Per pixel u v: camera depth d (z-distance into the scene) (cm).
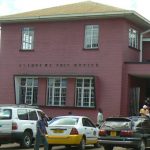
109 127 1844
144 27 3269
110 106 2933
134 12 2905
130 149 2019
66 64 3102
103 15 2964
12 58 3297
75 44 3086
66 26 3127
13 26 3312
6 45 3325
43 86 3153
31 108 2080
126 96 2925
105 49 2984
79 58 3062
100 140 1844
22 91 3250
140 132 1831
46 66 3169
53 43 3159
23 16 3219
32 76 3194
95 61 3008
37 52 3212
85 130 1936
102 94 2964
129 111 2967
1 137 1906
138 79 3136
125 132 1802
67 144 1853
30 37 3253
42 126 1677
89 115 2970
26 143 2011
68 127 1864
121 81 2927
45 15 3133
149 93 3306
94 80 2977
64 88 3092
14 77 3253
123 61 2952
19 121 1978
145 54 3253
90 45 3042
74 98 3042
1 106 2011
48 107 3106
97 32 3023
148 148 1962
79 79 3052
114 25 2973
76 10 3112
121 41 2947
